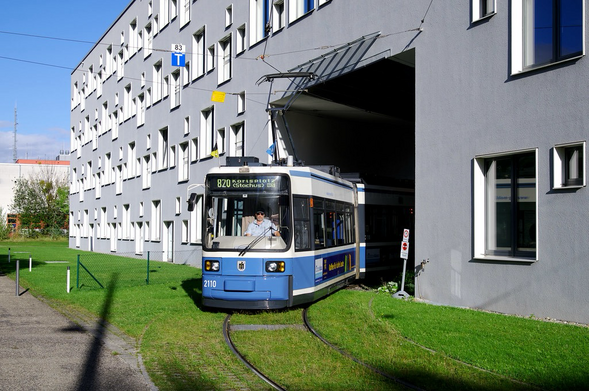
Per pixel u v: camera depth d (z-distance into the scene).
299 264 12.84
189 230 30.75
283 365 8.20
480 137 13.29
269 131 23.06
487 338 9.72
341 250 16.31
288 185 12.85
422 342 9.53
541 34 12.17
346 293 16.19
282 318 12.12
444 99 14.31
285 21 21.70
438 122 14.46
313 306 13.67
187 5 31.95
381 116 25.70
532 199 12.30
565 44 11.65
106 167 48.19
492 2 13.24
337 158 26.08
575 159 11.38
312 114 24.91
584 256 10.91
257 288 12.32
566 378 7.41
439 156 14.39
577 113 11.18
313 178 14.07
